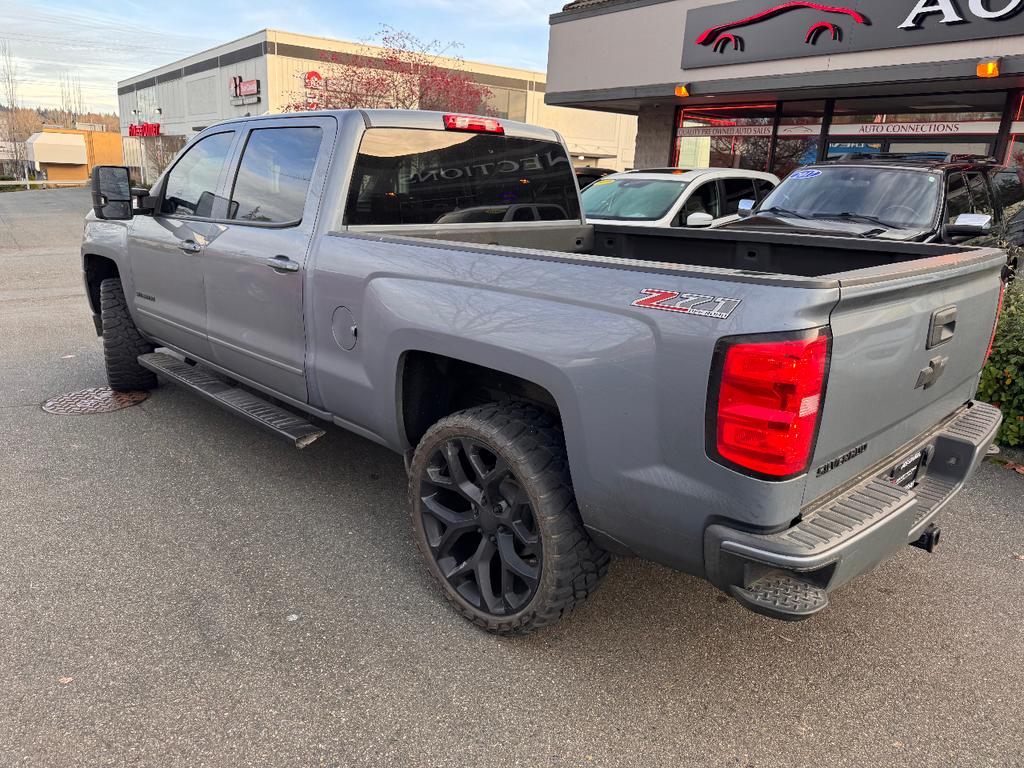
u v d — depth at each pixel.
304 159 3.54
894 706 2.56
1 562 3.26
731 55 12.16
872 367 2.17
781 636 2.94
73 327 7.95
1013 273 5.61
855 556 2.06
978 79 9.79
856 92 11.68
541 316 2.43
